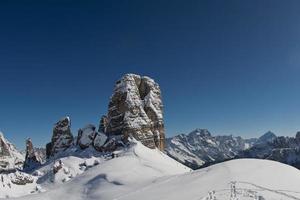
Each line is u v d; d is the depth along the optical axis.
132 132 151.62
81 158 148.50
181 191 61.97
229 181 61.12
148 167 118.06
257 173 65.50
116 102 161.25
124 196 73.69
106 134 162.12
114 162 121.31
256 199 49.56
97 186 103.06
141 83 172.12
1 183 118.94
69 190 106.88
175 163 146.75
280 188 57.19
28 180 129.75
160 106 169.25
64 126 177.00
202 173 73.25
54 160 159.00
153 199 61.94
